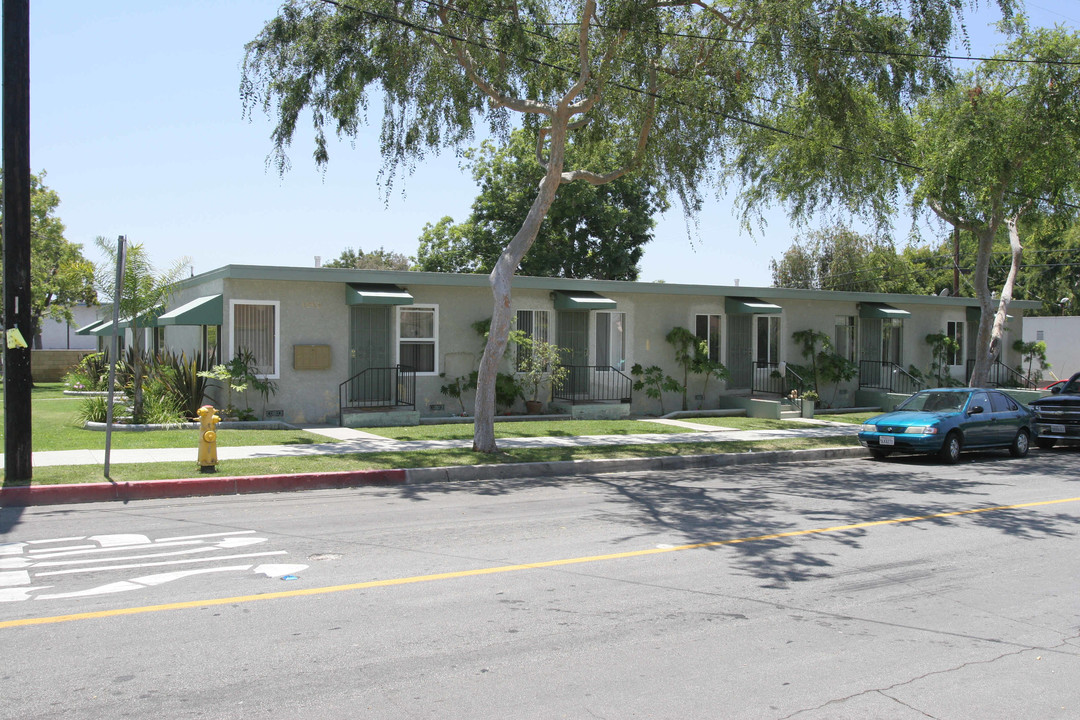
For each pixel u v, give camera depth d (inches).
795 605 261.0
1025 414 706.8
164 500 432.5
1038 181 816.9
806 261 2030.0
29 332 436.1
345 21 562.9
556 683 195.2
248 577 281.1
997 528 386.0
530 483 514.9
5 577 277.4
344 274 741.3
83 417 691.4
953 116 806.5
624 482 524.1
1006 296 952.3
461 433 694.5
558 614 247.3
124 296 684.1
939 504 450.9
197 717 173.5
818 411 994.7
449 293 812.6
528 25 611.2
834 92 621.9
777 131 731.4
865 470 598.9
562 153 614.5
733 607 257.4
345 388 765.3
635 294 910.4
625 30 584.1
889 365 1098.7
